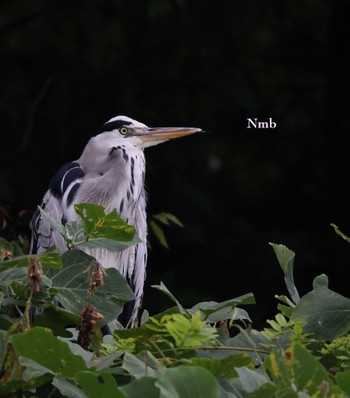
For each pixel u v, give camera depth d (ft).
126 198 25.46
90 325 11.75
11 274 12.30
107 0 41.24
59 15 41.47
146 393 9.66
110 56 41.78
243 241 42.01
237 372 10.23
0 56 43.16
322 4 47.60
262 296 40.81
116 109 41.29
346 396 10.24
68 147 40.63
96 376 9.88
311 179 48.55
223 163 46.47
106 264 24.62
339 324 12.35
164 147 40.47
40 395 11.16
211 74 41.83
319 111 48.37
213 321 12.71
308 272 40.73
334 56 43.37
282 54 47.26
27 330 11.07
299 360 10.16
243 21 41.52
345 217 43.62
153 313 36.81
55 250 12.42
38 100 40.34
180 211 39.32
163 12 40.06
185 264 40.91
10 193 39.58
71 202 24.79
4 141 40.73
